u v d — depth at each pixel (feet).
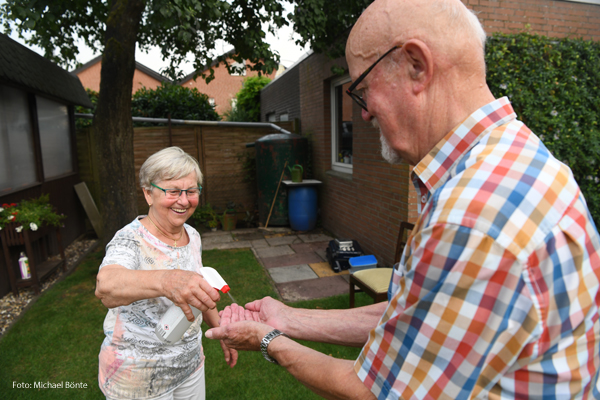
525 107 11.53
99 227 19.85
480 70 2.39
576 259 1.98
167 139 22.29
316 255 16.52
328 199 20.47
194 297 3.67
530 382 1.96
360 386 2.36
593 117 11.92
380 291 8.96
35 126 16.25
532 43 11.55
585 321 2.02
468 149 2.30
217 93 66.49
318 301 11.80
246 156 23.29
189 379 5.16
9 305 12.14
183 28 10.80
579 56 11.96
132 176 13.57
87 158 22.02
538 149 2.21
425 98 2.41
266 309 4.09
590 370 2.08
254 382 8.04
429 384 2.06
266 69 14.14
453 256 1.94
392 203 13.62
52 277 14.62
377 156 14.62
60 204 18.38
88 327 10.47
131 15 12.28
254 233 20.76
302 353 2.81
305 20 12.95
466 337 1.94
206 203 22.98
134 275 3.90
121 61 12.44
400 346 2.16
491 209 1.92
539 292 1.88
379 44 2.49
